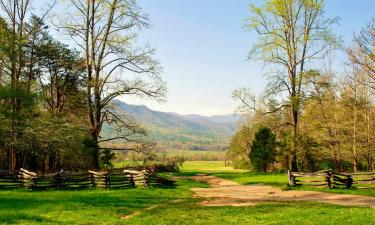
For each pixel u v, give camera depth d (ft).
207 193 86.12
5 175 87.61
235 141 281.95
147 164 160.04
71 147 121.19
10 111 112.68
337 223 46.29
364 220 47.65
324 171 90.33
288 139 145.69
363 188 85.76
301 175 93.81
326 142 157.38
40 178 84.48
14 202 61.67
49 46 149.89
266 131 167.12
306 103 139.85
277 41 135.03
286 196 79.15
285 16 132.77
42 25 148.46
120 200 67.41
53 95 163.84
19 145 115.24
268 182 109.50
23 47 133.90
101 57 121.80
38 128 114.83
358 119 152.97
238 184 111.04
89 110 125.08
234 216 53.72
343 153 146.82
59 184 86.02
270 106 147.33
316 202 68.64
